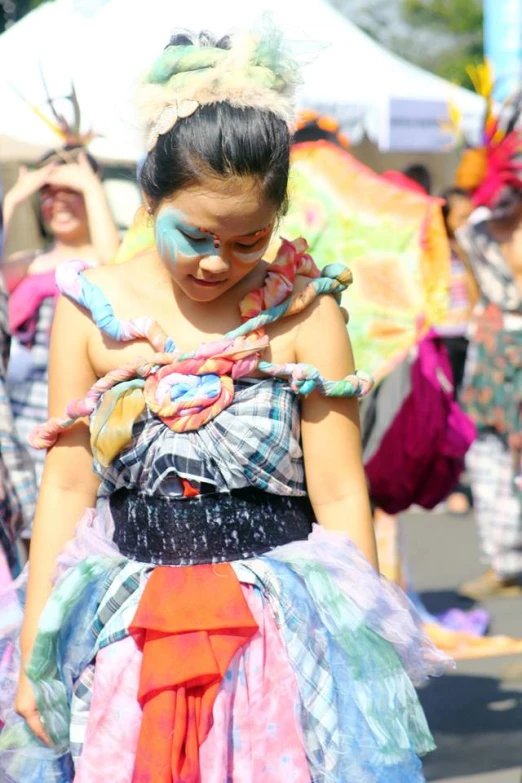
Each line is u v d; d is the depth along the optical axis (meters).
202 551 3.88
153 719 3.69
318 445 4.04
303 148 7.26
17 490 6.26
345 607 3.88
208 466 3.85
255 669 3.79
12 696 4.21
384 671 3.90
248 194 3.61
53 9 9.07
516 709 8.57
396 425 8.59
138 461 3.89
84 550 4.04
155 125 3.70
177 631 3.73
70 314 4.05
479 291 10.91
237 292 4.01
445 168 16.83
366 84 12.23
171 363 3.86
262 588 3.86
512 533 10.75
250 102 3.63
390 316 7.04
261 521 3.94
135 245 5.56
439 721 8.33
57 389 4.08
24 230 9.35
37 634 3.94
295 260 4.00
